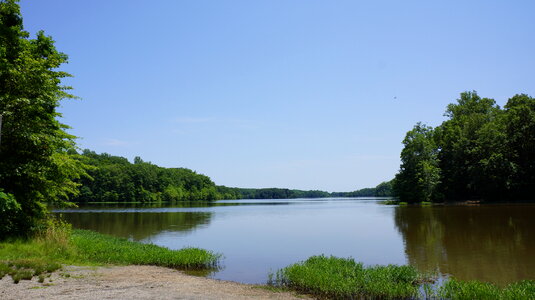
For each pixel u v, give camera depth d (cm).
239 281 1443
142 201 12900
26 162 1845
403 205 7906
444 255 2023
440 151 8344
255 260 1944
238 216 5650
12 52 1814
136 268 1523
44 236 1833
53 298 901
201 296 1038
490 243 2366
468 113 8444
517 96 7625
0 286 998
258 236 3025
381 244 2500
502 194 7000
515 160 6925
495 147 6931
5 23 1830
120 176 12519
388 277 1305
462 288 1127
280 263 1862
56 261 1455
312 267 1478
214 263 1820
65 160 2088
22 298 887
